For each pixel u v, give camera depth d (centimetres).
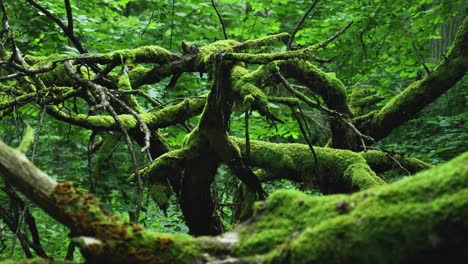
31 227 378
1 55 417
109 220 187
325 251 164
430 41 870
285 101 312
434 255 155
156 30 671
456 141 665
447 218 152
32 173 188
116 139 477
